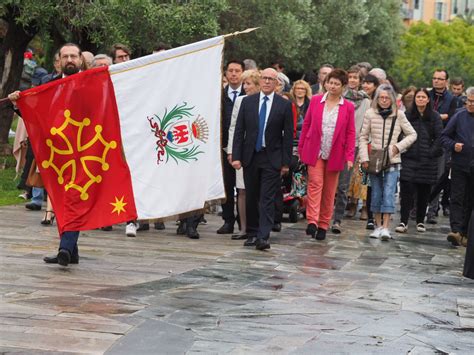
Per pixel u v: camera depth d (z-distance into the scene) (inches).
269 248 496.1
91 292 355.6
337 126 534.6
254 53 1140.5
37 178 522.9
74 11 808.9
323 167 541.0
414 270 455.8
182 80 423.2
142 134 409.7
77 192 393.4
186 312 330.0
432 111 620.4
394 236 595.2
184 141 425.1
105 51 943.7
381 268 455.5
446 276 442.9
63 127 389.4
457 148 555.2
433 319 339.6
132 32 825.5
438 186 680.4
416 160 615.8
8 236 485.1
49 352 271.9
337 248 518.0
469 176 556.7
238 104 519.2
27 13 778.2
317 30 1263.5
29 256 427.5
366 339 303.0
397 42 1697.8
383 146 569.6
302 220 645.3
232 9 1075.3
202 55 429.7
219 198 441.7
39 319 309.0
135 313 324.2
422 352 290.2
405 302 369.4
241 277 405.1
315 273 427.2
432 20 2768.2
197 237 523.2
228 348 284.8
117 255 448.1
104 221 399.2
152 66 411.5
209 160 434.6
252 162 491.5
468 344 304.8
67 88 389.7
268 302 354.0
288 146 489.7
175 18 804.6
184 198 426.9
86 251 455.2
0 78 893.8
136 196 408.5
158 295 356.8
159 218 415.8
